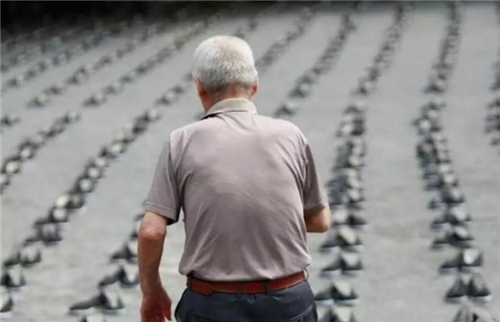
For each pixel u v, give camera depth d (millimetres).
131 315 12156
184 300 7836
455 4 36594
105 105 24984
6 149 20906
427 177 17062
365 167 17969
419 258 13469
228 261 7609
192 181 7688
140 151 19969
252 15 38156
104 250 14562
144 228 7691
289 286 7730
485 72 25656
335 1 39469
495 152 18359
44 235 15047
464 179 16875
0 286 13242
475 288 12070
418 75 25953
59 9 43625
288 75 27062
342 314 11531
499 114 20922
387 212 15430
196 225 7684
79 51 33688
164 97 25016
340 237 13984
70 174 18812
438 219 14719
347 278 12953
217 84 7949
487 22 33156
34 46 35438
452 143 19188
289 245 7742
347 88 25047
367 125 21047
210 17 38656
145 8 42500
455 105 22422
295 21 36094
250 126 7867
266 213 7645
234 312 7602
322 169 17859
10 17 42625
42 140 21250
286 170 7805
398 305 12008
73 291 13055
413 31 32781
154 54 31922
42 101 25781
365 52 29797
